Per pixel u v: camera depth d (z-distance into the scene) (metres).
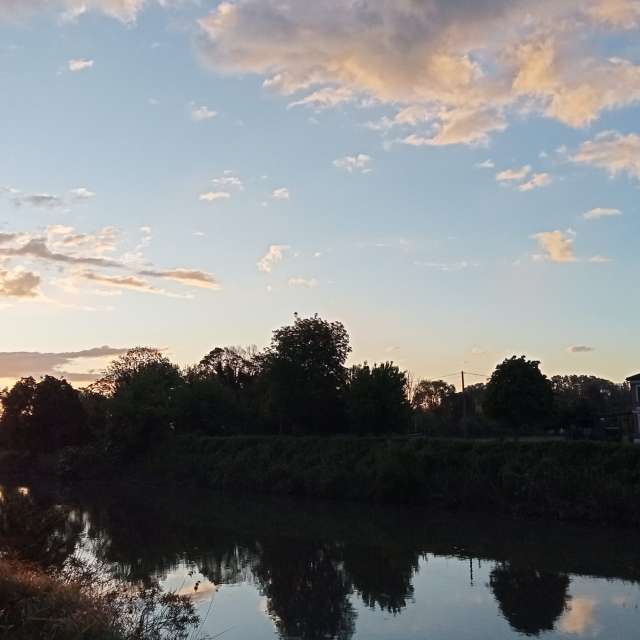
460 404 82.75
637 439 47.75
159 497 54.12
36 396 83.69
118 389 79.69
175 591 21.50
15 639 10.38
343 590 22.55
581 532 32.62
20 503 17.66
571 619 18.78
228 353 100.06
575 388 101.62
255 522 39.03
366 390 59.75
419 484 43.22
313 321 67.62
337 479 49.00
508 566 25.78
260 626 18.44
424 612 19.72
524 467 38.69
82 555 26.34
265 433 73.56
